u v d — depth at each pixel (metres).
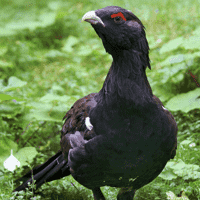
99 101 6.39
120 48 6.14
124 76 6.14
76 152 6.47
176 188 8.04
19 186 8.07
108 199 7.99
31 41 17.42
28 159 9.02
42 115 10.01
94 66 14.77
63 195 8.30
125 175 6.46
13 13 19.86
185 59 11.21
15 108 10.15
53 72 14.29
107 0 19.84
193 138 9.22
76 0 20.30
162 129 6.25
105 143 6.14
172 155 7.19
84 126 6.67
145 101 6.11
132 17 6.15
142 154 6.21
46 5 20.59
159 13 15.93
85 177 6.65
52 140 10.38
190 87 11.48
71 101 11.30
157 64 12.49
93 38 17.25
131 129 6.07
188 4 16.34
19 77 14.27
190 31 14.00
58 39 17.77
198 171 8.48
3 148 9.25
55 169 7.76
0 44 16.27
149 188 8.20
